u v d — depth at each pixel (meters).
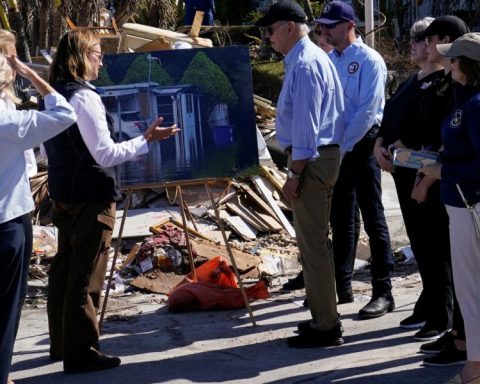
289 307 7.37
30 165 5.62
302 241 6.07
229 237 9.79
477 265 4.90
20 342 6.70
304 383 5.44
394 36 18.67
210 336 6.63
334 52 7.21
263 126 12.04
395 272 8.56
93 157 5.62
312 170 5.91
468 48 4.78
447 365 5.58
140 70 6.70
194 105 6.74
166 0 16.42
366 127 6.87
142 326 6.99
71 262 5.81
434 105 6.06
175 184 6.80
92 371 5.87
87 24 13.42
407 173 6.30
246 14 23.34
